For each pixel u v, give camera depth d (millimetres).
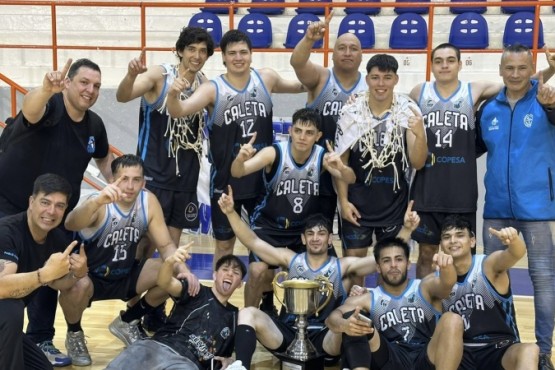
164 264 3627
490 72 8266
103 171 4223
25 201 3717
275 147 4148
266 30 8688
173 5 7461
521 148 3945
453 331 3314
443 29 8883
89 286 3885
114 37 9172
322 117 4430
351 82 4387
